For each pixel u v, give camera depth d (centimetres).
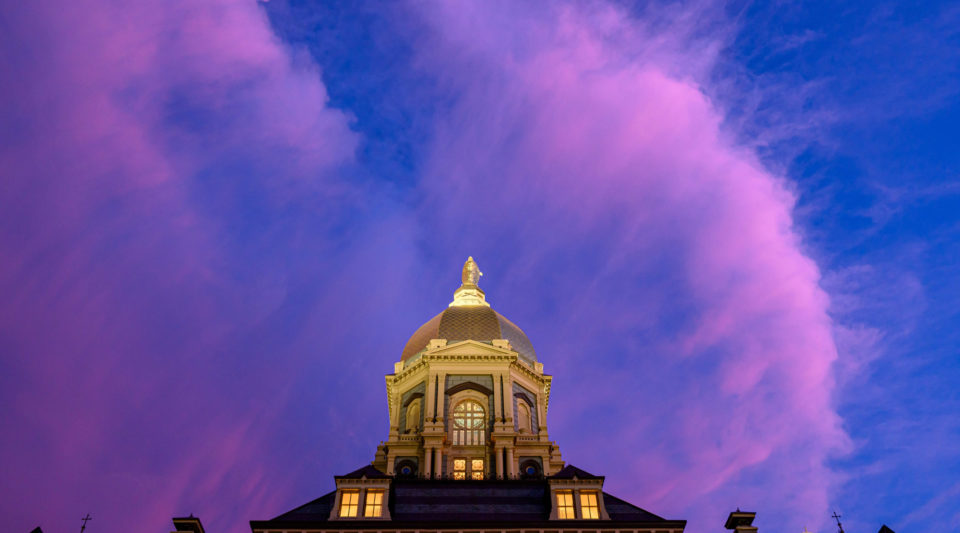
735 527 4909
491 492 5209
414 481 5262
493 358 7056
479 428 6706
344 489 4991
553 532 4741
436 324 7700
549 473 6431
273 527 4728
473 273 8594
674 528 4769
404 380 7256
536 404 7150
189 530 4709
